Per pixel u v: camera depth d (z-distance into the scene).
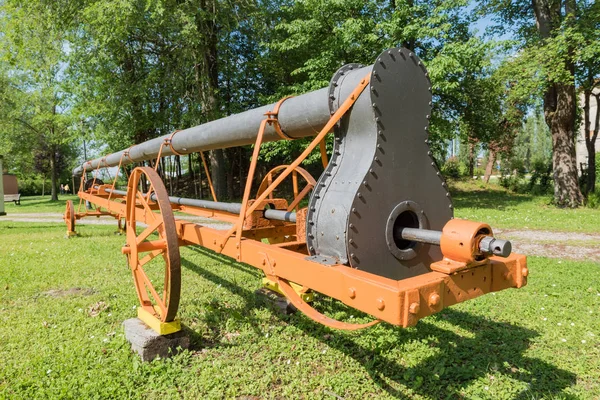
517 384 2.76
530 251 7.18
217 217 4.84
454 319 3.91
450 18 14.20
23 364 3.08
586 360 3.11
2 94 26.14
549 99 14.75
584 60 12.72
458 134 16.83
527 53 13.75
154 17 13.76
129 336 3.40
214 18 15.25
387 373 2.98
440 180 2.54
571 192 14.18
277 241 4.41
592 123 32.03
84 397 2.66
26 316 4.14
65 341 3.53
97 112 16.20
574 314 4.02
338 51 13.62
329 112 2.54
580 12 13.65
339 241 2.20
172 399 2.68
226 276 5.51
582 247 7.48
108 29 13.62
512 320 3.89
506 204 15.47
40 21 14.80
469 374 2.91
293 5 16.67
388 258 2.30
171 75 16.30
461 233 1.87
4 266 6.23
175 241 3.07
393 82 2.29
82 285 5.24
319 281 2.19
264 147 16.31
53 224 12.43
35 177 43.09
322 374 2.98
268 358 3.20
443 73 11.76
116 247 7.79
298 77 18.42
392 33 12.53
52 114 23.97
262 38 17.55
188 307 4.26
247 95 20.83
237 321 3.90
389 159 2.28
